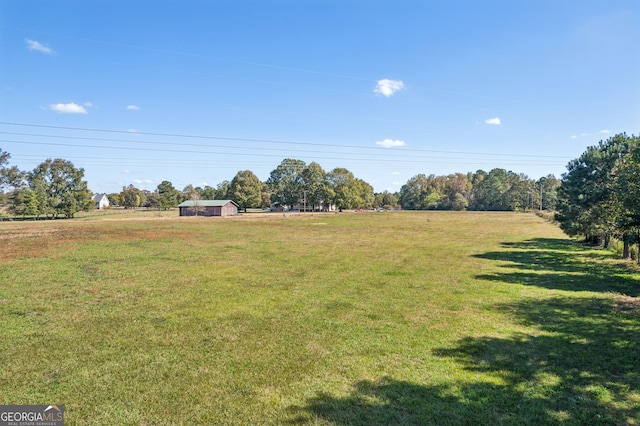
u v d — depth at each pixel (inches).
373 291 507.8
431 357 284.4
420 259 815.1
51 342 313.3
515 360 277.3
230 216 3061.0
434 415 202.5
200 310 412.8
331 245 1075.9
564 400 218.4
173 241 1133.7
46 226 1736.0
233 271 650.8
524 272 660.7
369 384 240.2
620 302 445.4
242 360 279.0
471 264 750.5
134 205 5182.1
